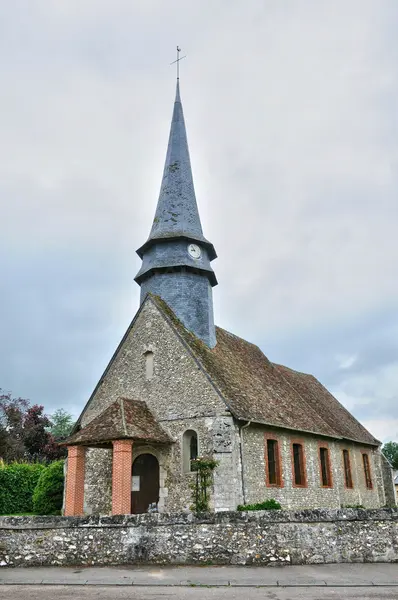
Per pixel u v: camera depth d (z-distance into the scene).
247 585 9.80
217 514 12.09
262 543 11.79
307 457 22.88
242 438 18.81
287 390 27.12
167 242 24.12
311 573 10.73
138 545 11.98
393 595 8.88
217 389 18.83
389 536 12.02
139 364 21.27
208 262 24.94
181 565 11.66
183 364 20.06
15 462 28.11
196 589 9.52
